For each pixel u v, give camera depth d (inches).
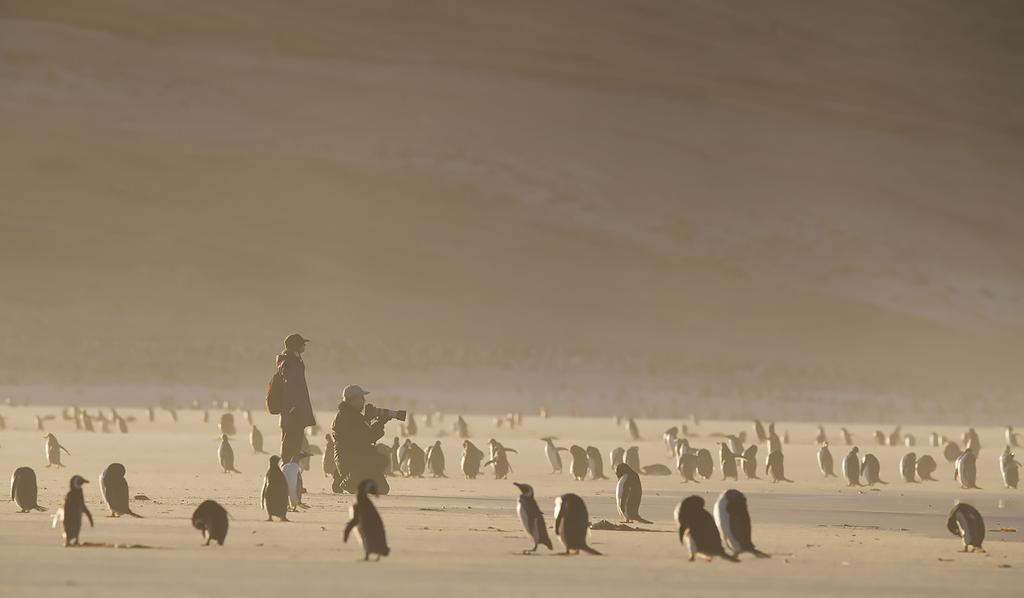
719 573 2445.9
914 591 2283.5
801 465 7421.3
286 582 2187.5
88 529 2950.3
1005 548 3137.3
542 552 2731.3
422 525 3275.1
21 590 2057.1
